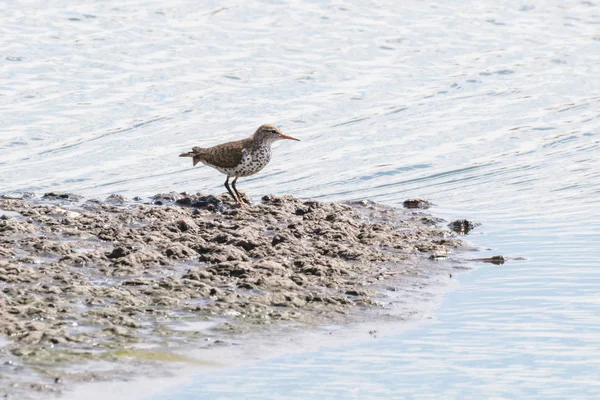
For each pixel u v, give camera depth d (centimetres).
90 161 2164
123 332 1220
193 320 1274
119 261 1451
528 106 2558
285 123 2417
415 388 1139
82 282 1362
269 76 2691
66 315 1248
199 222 1675
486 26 3130
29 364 1123
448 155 2247
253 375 1154
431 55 2884
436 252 1605
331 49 2895
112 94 2527
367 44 2947
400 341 1267
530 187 2053
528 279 1505
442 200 1975
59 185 2022
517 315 1361
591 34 3081
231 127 2377
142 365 1151
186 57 2791
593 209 1894
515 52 2928
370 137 2355
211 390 1110
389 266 1537
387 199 1991
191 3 3219
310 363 1191
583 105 2567
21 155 2180
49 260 1462
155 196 1903
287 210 1783
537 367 1200
